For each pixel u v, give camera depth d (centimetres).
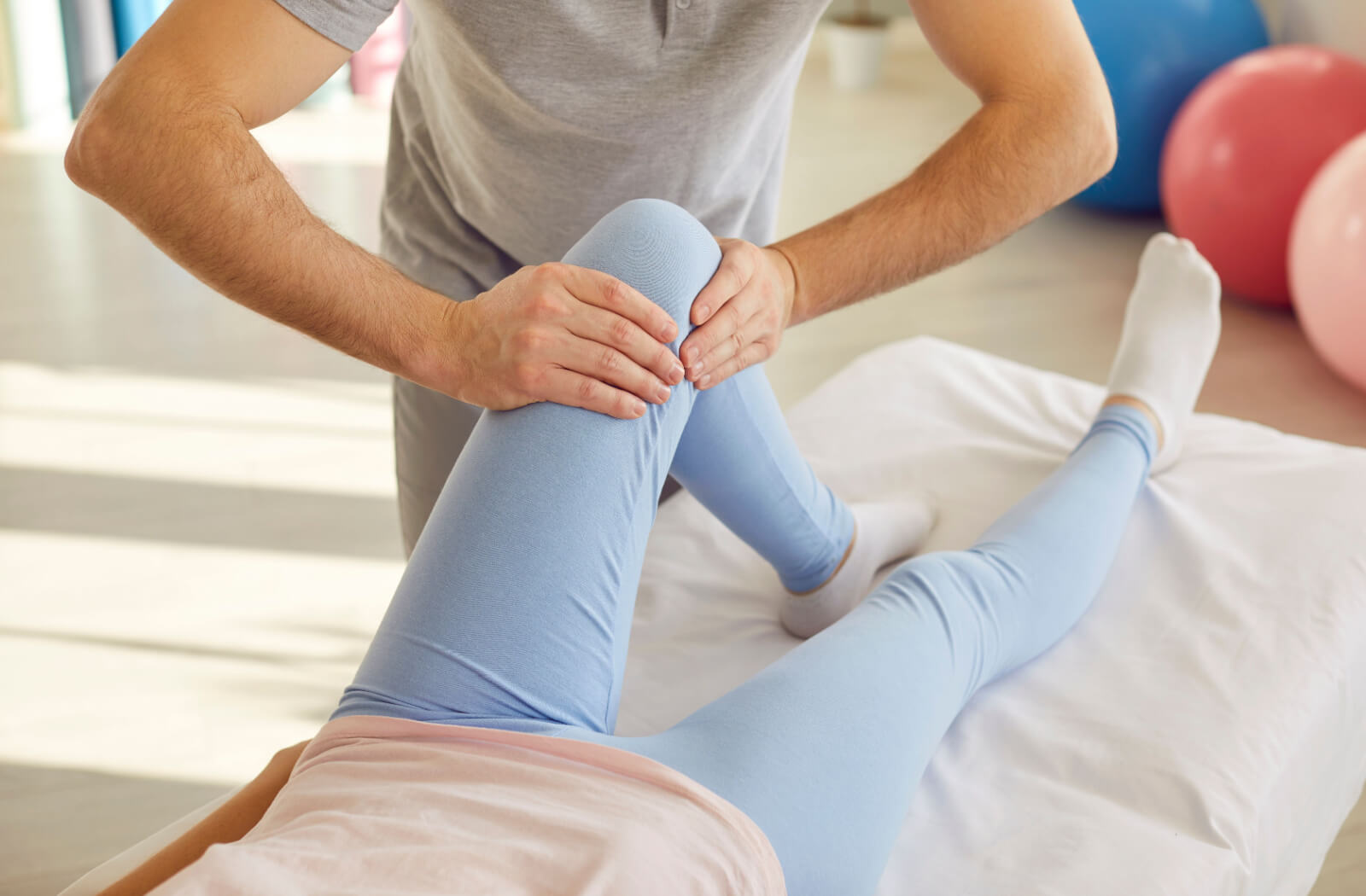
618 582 92
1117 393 141
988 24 114
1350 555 125
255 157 96
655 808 76
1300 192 256
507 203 125
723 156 122
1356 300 226
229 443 230
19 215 316
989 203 115
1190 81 298
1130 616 121
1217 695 109
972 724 109
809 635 124
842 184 346
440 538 90
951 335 272
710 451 108
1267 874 101
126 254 299
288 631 182
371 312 97
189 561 197
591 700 89
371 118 388
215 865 64
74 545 199
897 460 149
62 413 236
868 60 427
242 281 97
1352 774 122
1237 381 251
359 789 78
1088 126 115
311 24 96
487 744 81
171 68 93
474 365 95
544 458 90
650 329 92
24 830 147
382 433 235
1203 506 135
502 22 106
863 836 86
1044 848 95
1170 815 98
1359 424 235
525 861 70
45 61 366
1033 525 118
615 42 108
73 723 164
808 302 112
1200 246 277
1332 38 310
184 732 163
